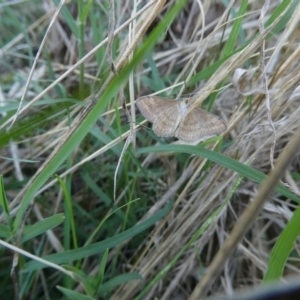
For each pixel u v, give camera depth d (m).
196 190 0.15
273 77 0.13
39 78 0.20
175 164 0.16
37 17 0.24
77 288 0.15
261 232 0.16
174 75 0.18
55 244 0.15
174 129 0.11
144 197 0.17
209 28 0.19
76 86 0.19
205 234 0.15
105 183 0.18
